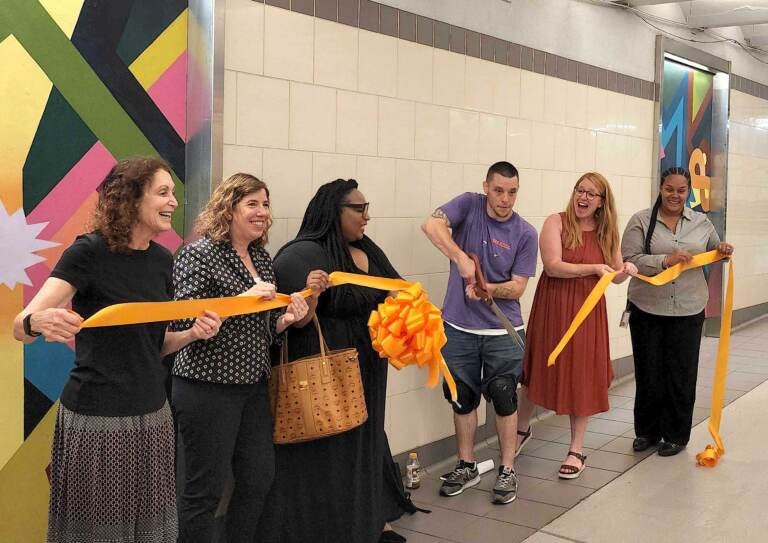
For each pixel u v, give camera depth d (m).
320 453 3.10
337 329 3.15
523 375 4.49
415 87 4.33
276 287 3.09
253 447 2.84
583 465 4.46
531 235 4.11
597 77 6.06
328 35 3.81
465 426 4.18
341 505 3.15
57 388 2.94
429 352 2.56
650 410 4.75
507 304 4.09
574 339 4.25
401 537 3.51
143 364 2.28
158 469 2.31
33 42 2.82
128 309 2.15
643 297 4.61
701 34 7.77
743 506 3.89
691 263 4.40
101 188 2.30
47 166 2.88
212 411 2.70
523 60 5.18
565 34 5.64
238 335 2.72
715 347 8.01
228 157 3.38
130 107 3.11
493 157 4.95
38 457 2.90
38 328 2.01
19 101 2.79
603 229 4.27
